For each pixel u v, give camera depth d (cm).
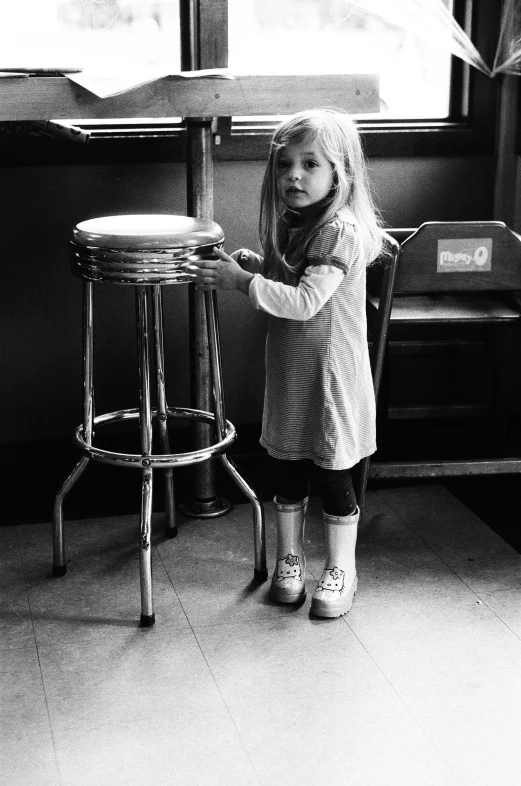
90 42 273
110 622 218
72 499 278
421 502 275
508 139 296
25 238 280
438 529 260
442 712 187
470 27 286
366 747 177
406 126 294
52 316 288
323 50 285
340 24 284
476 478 291
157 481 286
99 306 289
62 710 187
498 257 241
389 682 196
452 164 298
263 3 278
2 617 219
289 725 183
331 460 211
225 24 271
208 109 224
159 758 174
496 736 180
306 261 209
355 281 210
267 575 237
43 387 292
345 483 220
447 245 239
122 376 296
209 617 220
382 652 206
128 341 294
